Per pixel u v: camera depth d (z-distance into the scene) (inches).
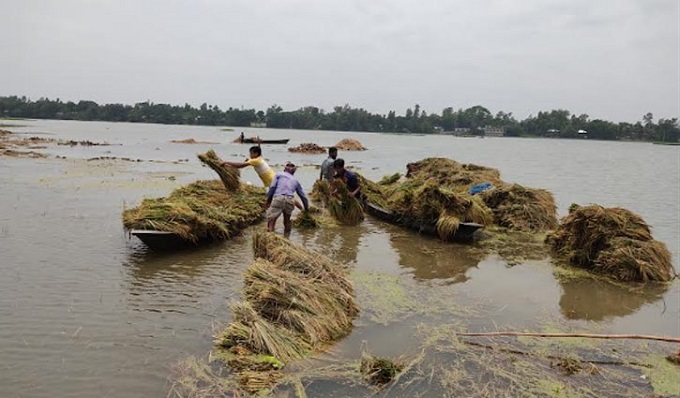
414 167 949.2
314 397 218.1
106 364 233.6
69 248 408.2
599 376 244.4
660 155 3105.3
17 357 236.4
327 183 615.8
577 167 1726.1
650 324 309.9
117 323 275.0
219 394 215.0
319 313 280.7
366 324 291.1
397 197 582.6
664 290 373.4
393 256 437.4
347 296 306.3
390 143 3855.8
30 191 680.4
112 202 617.3
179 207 423.2
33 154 1307.8
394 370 235.9
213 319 283.9
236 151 1955.0
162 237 397.1
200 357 242.8
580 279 391.9
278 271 308.5
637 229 423.8
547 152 3009.4
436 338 276.1
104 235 451.8
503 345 271.4
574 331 293.7
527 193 586.9
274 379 228.2
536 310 324.8
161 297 312.8
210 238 443.8
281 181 472.7
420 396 221.9
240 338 254.2
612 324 307.1
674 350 273.9
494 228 559.5
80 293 314.5
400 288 352.5
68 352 242.7
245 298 294.8
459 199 513.3
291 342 256.1
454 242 494.0
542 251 470.0
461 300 335.9
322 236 500.4
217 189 582.9
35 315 280.4
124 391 213.8
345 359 250.7
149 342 255.4
